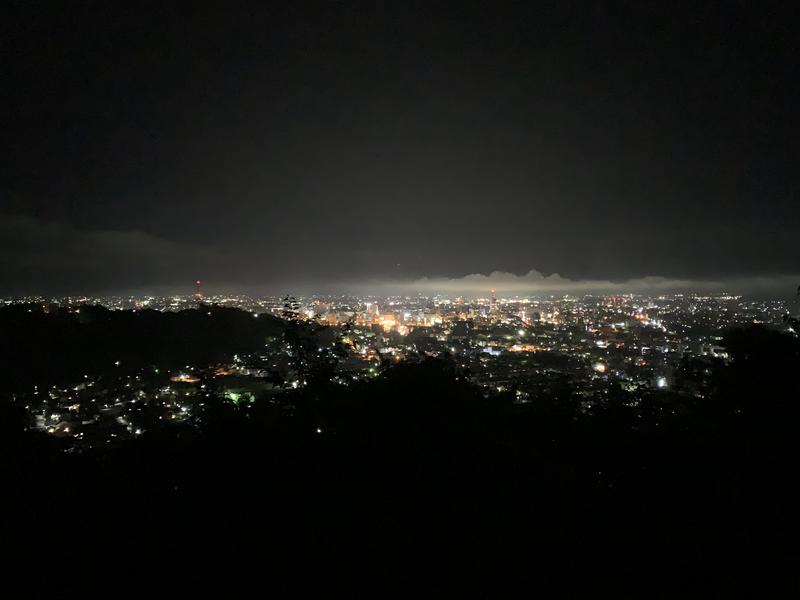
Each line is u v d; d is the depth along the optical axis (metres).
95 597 3.04
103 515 3.85
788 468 4.21
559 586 3.05
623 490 4.20
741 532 3.47
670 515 3.76
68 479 4.41
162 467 4.45
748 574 3.08
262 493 3.96
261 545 3.42
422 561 3.26
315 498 3.91
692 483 4.12
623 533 3.57
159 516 3.79
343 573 3.16
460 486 4.12
